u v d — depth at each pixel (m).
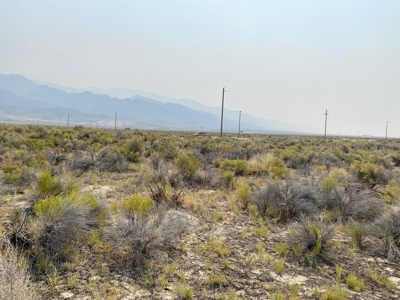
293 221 7.36
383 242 5.82
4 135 23.69
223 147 23.39
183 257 5.16
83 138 28.05
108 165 13.83
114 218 6.73
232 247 5.72
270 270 4.82
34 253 4.64
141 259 4.88
